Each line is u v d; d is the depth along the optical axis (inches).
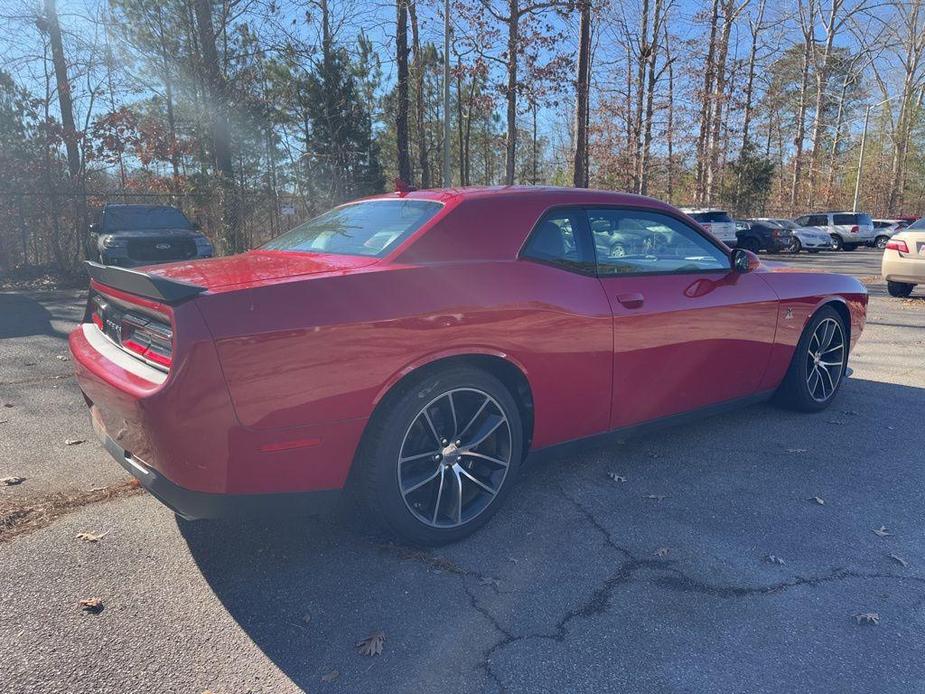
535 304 113.5
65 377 215.2
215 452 87.0
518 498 129.3
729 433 167.0
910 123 1784.0
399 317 98.5
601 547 110.7
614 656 83.4
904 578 101.7
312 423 92.6
